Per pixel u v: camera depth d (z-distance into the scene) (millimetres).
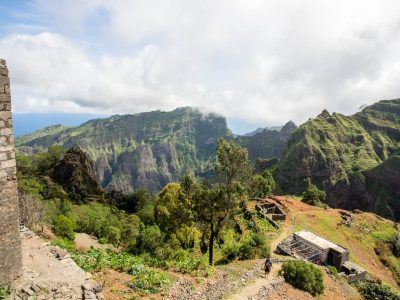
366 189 183375
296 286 33375
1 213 14695
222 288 25156
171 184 61375
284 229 60625
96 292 16141
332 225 74688
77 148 130125
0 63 14312
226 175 38812
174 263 27000
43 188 102812
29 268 16812
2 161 14625
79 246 44656
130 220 82500
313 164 190375
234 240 52438
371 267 65062
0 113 14398
